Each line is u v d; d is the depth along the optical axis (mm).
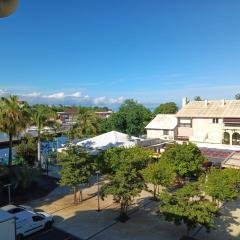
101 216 23547
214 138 48031
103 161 26453
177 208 17828
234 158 34438
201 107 52594
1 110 28703
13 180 27328
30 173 29250
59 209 25109
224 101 51812
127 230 20828
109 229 21000
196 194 18359
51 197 28453
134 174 21734
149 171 25703
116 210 24984
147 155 27781
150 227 21375
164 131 55344
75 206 25938
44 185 32312
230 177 22719
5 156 51500
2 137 72000
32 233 19906
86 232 20453
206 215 17578
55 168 40031
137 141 40750
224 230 21047
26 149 41062
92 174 26359
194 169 30078
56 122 45156
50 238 19500
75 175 25078
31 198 27906
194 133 50938
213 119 48812
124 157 23141
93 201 27406
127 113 62469
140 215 23797
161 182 25688
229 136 46250
